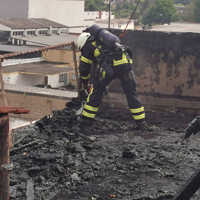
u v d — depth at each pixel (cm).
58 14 6062
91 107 596
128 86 604
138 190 410
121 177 444
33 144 546
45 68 3625
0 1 5566
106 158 496
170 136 591
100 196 401
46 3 5791
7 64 3591
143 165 475
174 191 402
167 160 489
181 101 725
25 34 4769
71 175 444
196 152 518
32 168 456
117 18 8144
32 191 411
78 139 561
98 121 654
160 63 723
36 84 3544
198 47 696
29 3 5481
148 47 722
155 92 737
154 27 7425
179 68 716
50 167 462
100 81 588
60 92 1330
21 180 437
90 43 591
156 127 638
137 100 613
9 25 4578
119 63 583
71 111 670
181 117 698
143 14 8381
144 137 586
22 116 1399
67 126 620
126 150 507
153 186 418
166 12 8006
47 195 405
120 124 650
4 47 4122
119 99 748
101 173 454
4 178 264
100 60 588
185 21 8588
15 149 524
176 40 705
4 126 255
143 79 739
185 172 453
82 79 634
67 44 614
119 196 399
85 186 424
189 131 311
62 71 3547
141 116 616
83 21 6569
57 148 528
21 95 1268
